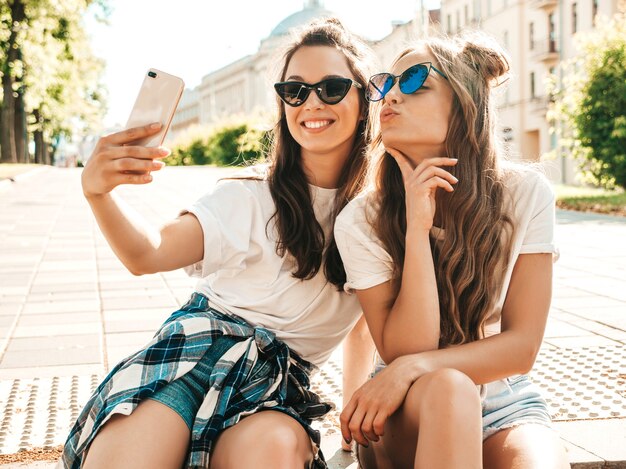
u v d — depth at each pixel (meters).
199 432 2.01
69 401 3.45
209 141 51.28
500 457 2.08
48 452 2.85
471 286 2.34
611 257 7.96
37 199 16.70
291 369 2.33
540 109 38.47
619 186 18.06
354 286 2.38
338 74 2.45
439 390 1.90
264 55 92.12
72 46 32.34
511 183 2.39
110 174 1.93
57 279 6.78
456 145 2.35
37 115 45.84
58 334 4.74
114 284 6.54
